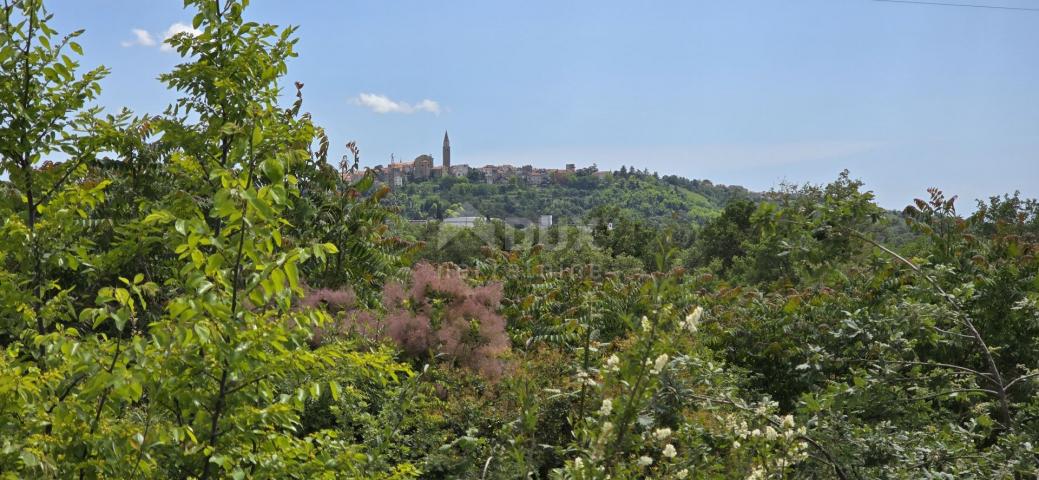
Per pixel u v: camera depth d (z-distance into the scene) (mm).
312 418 4727
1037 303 6121
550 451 5086
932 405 6223
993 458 4395
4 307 3293
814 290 7641
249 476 2684
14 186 3746
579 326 6984
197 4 3637
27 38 3576
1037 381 5102
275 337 2613
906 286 6910
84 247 3689
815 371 6574
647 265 25484
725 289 8812
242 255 2588
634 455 4008
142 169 6367
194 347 2561
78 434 2557
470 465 4727
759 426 4254
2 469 2373
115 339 2828
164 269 5531
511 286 7965
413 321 6305
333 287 7379
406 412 5016
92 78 3818
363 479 3170
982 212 7230
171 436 2561
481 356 6191
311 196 7543
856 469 4430
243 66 3590
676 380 4562
